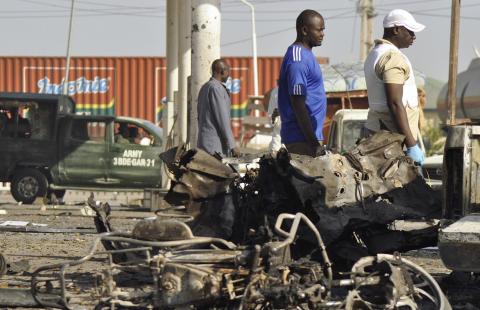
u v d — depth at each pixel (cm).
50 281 1628
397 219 1778
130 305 1496
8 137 5500
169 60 5250
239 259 1480
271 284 1462
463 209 1786
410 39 2181
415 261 2473
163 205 4269
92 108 9206
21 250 2722
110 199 6781
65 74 9156
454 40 2072
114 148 5525
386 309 1509
